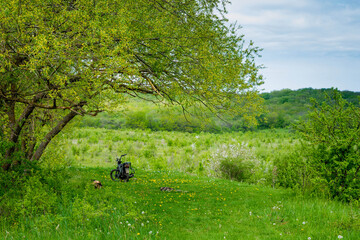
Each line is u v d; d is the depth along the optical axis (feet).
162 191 39.40
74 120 49.14
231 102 32.94
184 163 77.15
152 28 27.81
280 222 25.70
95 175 48.60
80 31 22.24
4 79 24.45
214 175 61.36
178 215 28.17
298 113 278.05
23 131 38.93
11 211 23.58
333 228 23.40
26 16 20.21
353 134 32.48
